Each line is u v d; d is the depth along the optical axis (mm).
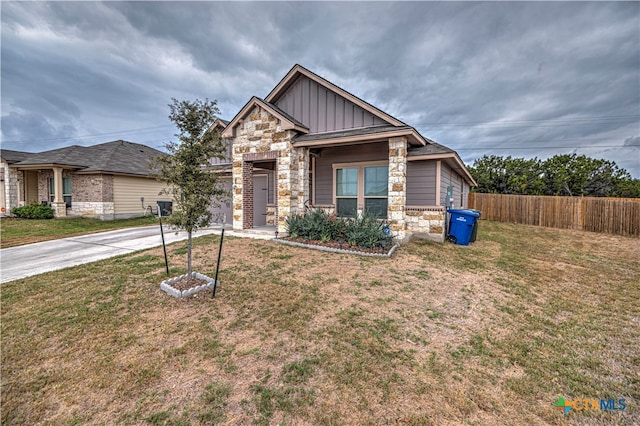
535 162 23688
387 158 9547
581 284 5793
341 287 4902
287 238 8523
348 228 7891
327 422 2143
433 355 3068
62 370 2701
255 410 2250
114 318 3697
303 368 2756
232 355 2953
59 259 6637
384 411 2264
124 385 2506
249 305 4137
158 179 4621
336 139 8367
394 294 4684
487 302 4590
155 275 5328
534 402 2443
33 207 14359
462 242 9094
